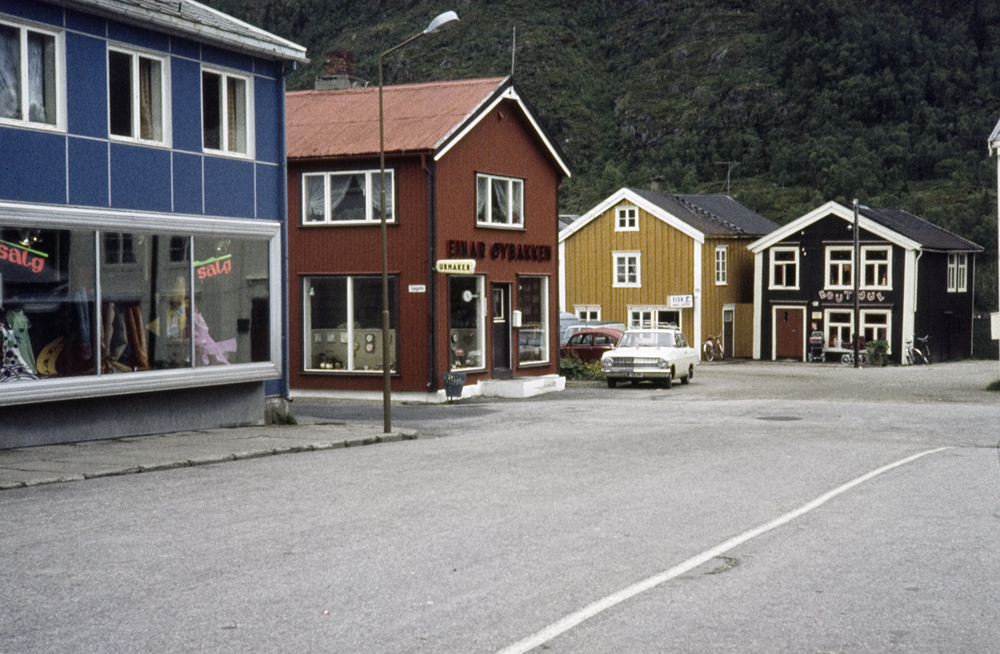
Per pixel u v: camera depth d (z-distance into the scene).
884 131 129.12
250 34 19.77
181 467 14.38
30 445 15.89
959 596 7.38
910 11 149.50
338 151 28.98
